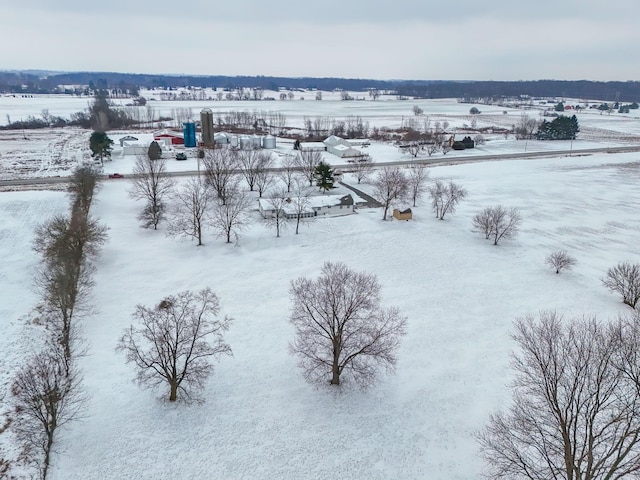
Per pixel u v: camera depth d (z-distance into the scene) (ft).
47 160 413.80
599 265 229.45
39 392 120.78
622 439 91.71
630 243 257.75
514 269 223.71
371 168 420.77
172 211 282.97
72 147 481.87
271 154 455.63
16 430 120.06
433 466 113.50
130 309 177.78
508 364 151.64
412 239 258.16
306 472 111.24
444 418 128.98
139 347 153.58
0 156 426.92
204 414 128.06
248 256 230.89
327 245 246.88
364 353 136.36
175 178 354.74
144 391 135.74
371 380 141.38
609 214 306.96
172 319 142.72
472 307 187.11
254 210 293.84
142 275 205.98
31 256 215.72
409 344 161.07
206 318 172.96
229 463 113.09
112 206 289.74
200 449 116.78
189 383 135.44
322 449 117.80
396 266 223.71
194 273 210.38
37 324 165.58
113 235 245.45
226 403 132.36
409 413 130.62
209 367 136.15
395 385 141.69
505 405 133.28
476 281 210.18
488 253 242.17
